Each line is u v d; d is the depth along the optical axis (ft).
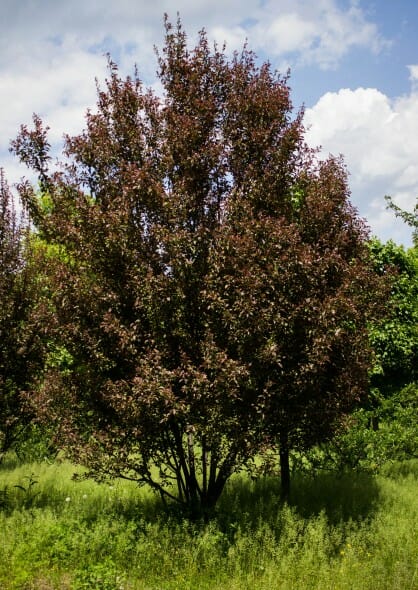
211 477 23.41
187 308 22.00
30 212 24.64
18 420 28.17
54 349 28.68
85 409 23.29
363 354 25.39
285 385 21.94
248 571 18.90
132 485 29.04
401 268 43.27
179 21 24.66
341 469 32.45
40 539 19.76
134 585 17.35
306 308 20.83
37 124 24.49
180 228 22.49
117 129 23.95
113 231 21.50
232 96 23.99
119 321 21.31
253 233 21.27
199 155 22.59
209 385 19.53
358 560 19.80
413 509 25.31
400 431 35.50
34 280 27.96
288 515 21.15
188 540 19.86
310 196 23.82
